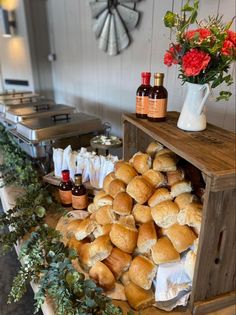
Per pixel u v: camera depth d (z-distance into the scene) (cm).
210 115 128
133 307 71
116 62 195
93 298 66
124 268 76
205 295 69
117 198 84
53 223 103
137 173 90
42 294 68
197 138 77
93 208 100
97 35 203
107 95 218
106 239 79
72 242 87
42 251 81
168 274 71
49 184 126
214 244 63
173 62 78
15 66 302
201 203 76
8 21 278
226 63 71
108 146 125
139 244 75
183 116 84
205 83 76
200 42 68
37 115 150
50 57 297
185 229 72
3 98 198
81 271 80
